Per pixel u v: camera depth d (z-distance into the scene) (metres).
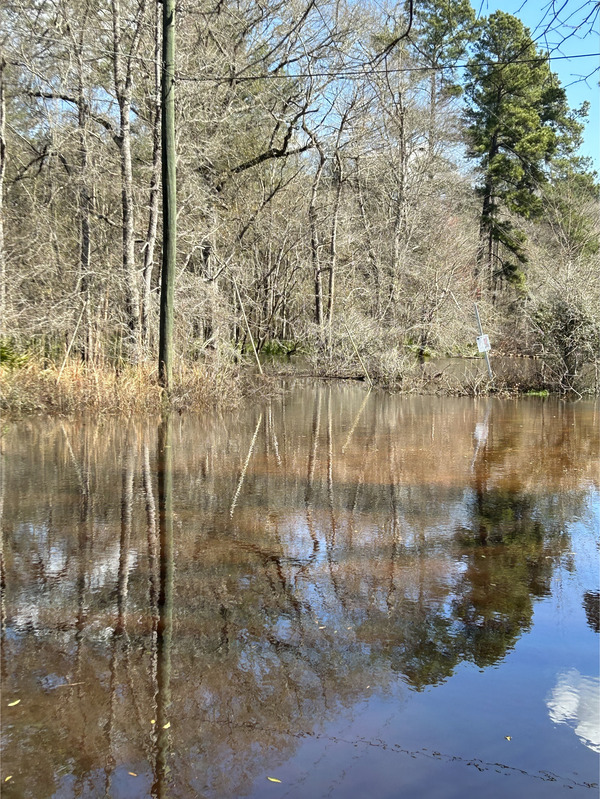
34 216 18.88
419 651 3.50
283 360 25.22
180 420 11.96
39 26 16.25
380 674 3.28
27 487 6.85
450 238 28.11
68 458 8.35
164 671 3.31
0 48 15.98
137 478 7.30
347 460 8.36
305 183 27.14
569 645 3.56
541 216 35.94
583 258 19.91
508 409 14.01
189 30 16.91
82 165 17.58
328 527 5.58
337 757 2.68
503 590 4.28
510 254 38.66
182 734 2.83
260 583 4.39
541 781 2.54
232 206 21.58
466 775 2.57
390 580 4.45
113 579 4.45
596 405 14.79
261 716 2.95
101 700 3.07
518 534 5.42
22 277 16.39
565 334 17.17
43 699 3.07
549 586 4.34
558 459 8.44
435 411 13.67
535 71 32.69
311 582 4.40
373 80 21.34
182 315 14.95
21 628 3.76
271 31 19.55
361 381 20.41
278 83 21.16
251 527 5.57
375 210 28.62
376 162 25.23
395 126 24.70
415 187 26.02
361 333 20.67
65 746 2.76
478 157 38.00
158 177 15.62
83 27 15.69
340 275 26.12
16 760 2.67
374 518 5.84
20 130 20.81
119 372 13.30
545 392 17.20
